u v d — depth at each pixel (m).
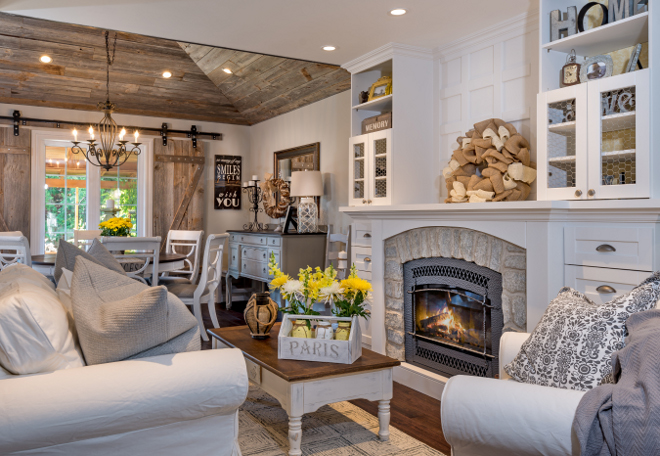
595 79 2.58
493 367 2.93
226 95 6.56
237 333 2.96
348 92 5.24
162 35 3.69
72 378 1.56
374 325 3.81
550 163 2.74
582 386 1.64
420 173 3.91
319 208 5.74
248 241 5.93
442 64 3.89
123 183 6.48
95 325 1.69
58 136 6.04
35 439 1.47
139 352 1.78
